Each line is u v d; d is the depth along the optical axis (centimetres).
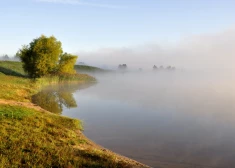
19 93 4388
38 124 2106
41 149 1505
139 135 2394
